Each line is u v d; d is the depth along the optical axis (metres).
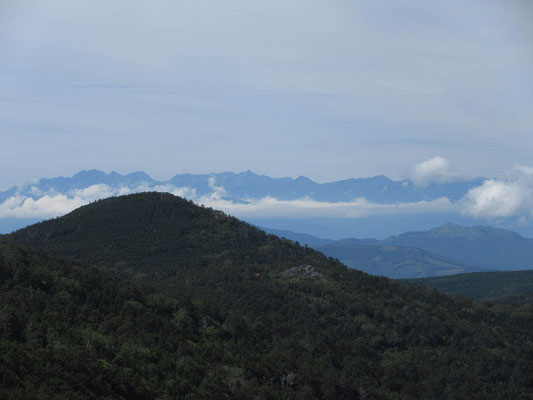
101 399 140.25
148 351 170.75
